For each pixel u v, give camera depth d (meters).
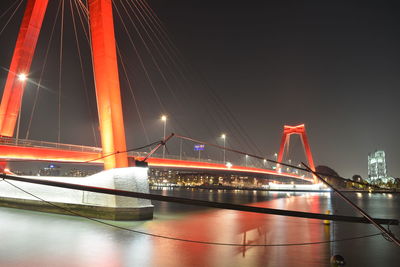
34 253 13.14
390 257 14.10
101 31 23.67
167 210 34.47
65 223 20.11
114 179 22.38
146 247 14.48
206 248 14.62
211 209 36.25
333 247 15.95
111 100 23.27
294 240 17.53
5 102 32.06
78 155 35.44
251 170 86.94
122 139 23.48
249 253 13.90
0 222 20.09
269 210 7.49
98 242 15.27
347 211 40.59
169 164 56.22
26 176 25.64
